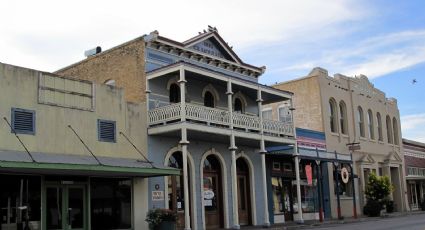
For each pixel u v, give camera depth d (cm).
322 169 3197
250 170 2664
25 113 1742
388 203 3744
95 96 1980
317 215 3077
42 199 1758
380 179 3438
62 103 1861
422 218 2981
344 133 3575
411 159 4609
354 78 3800
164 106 2169
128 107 2105
